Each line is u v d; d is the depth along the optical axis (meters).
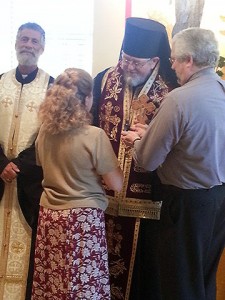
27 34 2.36
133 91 2.17
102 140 1.88
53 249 1.92
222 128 1.74
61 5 3.22
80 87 1.85
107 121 2.20
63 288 1.89
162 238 1.89
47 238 1.94
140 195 2.17
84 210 1.88
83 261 1.88
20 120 2.38
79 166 1.87
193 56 1.72
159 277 2.03
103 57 3.08
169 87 2.15
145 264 2.27
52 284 1.95
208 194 1.80
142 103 2.14
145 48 2.05
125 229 2.21
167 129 1.71
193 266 1.84
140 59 2.07
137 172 2.15
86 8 3.21
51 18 3.24
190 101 1.69
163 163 1.87
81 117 1.84
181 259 1.84
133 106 2.15
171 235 1.85
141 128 2.02
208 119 1.70
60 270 1.90
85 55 3.24
